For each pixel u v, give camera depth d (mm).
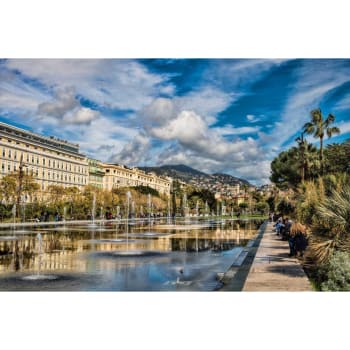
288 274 13016
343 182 17312
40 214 65812
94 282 12977
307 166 46344
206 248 23297
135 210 98875
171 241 28141
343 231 12242
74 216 75000
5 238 30312
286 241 25359
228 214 147000
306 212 18281
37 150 100938
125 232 38594
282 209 42219
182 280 13164
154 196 118938
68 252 21109
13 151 91625
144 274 14359
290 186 53562
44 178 104000
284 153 58281
